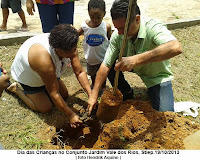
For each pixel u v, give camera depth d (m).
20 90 2.99
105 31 3.12
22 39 4.34
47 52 2.37
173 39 2.24
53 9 3.71
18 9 5.14
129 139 2.42
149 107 2.75
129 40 2.54
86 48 3.19
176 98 3.20
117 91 2.39
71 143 2.79
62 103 2.54
